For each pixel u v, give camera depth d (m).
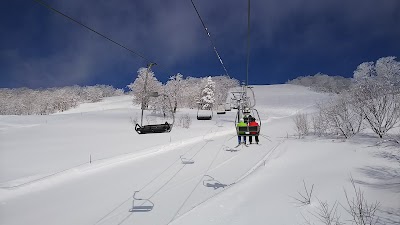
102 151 15.39
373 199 5.86
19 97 85.50
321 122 18.81
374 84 16.41
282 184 7.59
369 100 15.27
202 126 31.58
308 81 123.81
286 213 5.62
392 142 12.04
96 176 10.59
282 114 61.66
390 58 58.62
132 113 45.19
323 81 114.06
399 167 8.41
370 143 12.55
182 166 12.05
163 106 44.47
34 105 81.06
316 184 7.26
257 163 11.44
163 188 8.97
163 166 12.16
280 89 108.25
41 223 6.54
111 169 11.68
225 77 101.69
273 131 25.69
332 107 17.89
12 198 8.18
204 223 5.48
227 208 6.16
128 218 6.68
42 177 10.05
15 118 33.72
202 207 6.28
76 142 18.61
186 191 8.52
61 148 16.27
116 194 8.49
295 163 10.16
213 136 23.58
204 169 11.31
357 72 63.12
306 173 8.54
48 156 13.95
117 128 27.11
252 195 6.89
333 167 9.04
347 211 5.39
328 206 5.77
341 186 6.94
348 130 15.55
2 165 12.02
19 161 12.79
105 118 36.28
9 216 6.94
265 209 5.91
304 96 86.12
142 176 10.51
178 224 5.52
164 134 23.42
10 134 22.41
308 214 5.48
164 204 7.50
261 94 94.88
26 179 9.74
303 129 19.91
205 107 64.19
